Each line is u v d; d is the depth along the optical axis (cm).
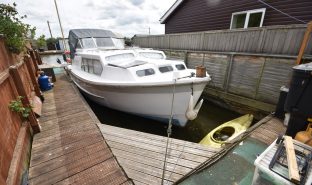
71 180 245
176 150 308
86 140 335
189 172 257
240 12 698
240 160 293
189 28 961
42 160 283
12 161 225
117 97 478
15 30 338
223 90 645
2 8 337
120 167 268
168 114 448
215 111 642
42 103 523
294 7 554
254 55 530
